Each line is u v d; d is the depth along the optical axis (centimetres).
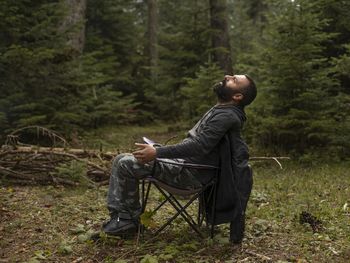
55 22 1089
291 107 877
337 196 578
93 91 1235
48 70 1016
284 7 875
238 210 388
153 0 2042
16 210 505
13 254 389
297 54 860
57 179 629
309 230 440
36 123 970
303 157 827
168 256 366
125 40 1873
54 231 443
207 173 397
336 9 991
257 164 833
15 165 646
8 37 1020
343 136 842
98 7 1703
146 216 394
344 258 367
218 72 1122
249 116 922
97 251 390
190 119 1240
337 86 996
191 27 1434
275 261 364
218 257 373
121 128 1408
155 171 392
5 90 977
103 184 634
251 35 2108
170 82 1456
